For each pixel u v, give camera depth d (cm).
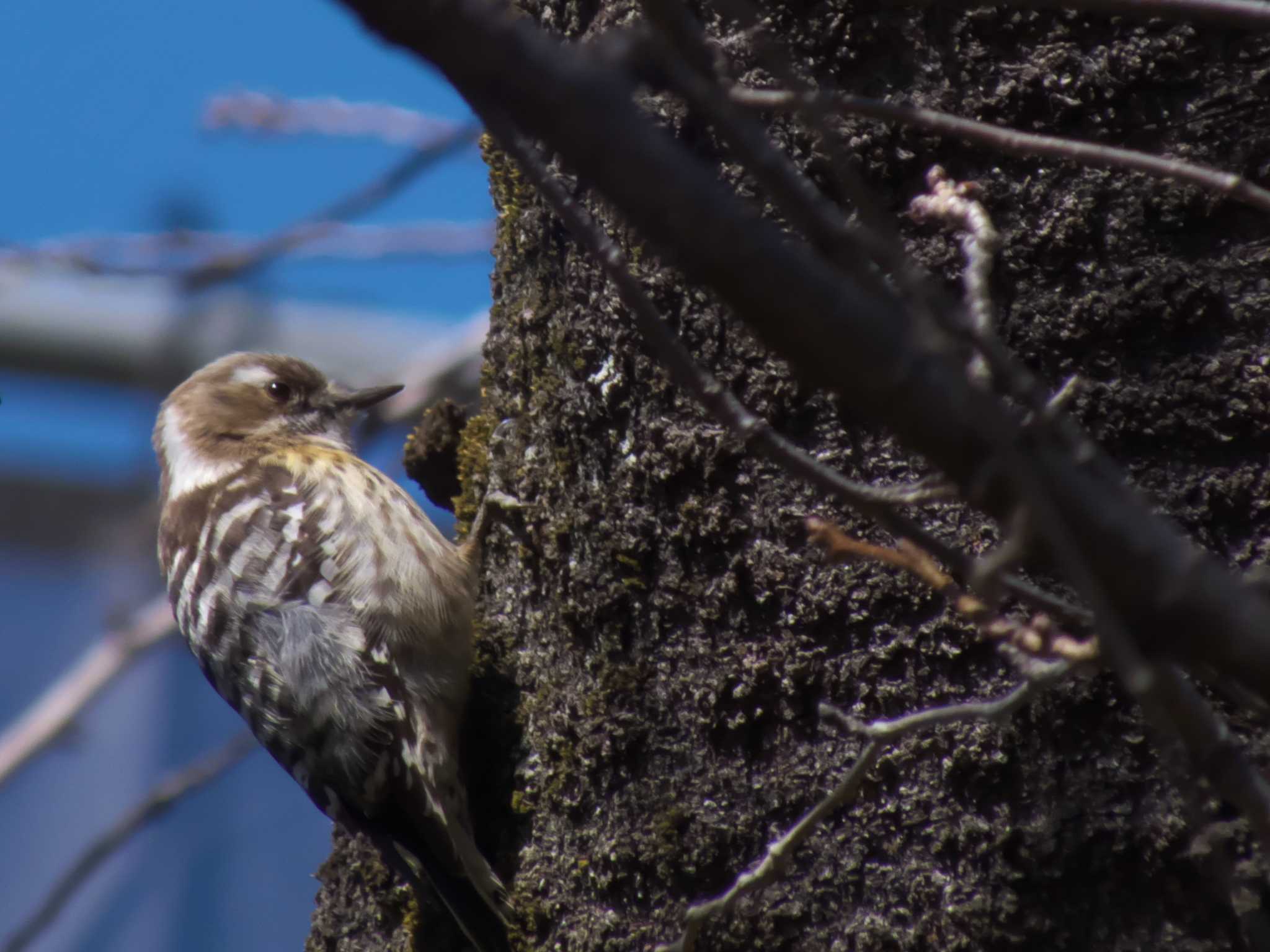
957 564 382
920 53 633
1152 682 331
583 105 312
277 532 909
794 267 327
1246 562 587
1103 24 619
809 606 642
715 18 656
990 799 600
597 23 712
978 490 345
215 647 909
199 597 925
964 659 613
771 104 412
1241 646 344
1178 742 422
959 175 629
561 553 729
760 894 636
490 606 815
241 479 959
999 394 602
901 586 625
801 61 641
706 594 669
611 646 696
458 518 853
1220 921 570
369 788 832
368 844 852
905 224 632
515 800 752
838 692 636
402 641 827
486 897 752
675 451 675
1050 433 349
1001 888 593
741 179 646
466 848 774
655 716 679
